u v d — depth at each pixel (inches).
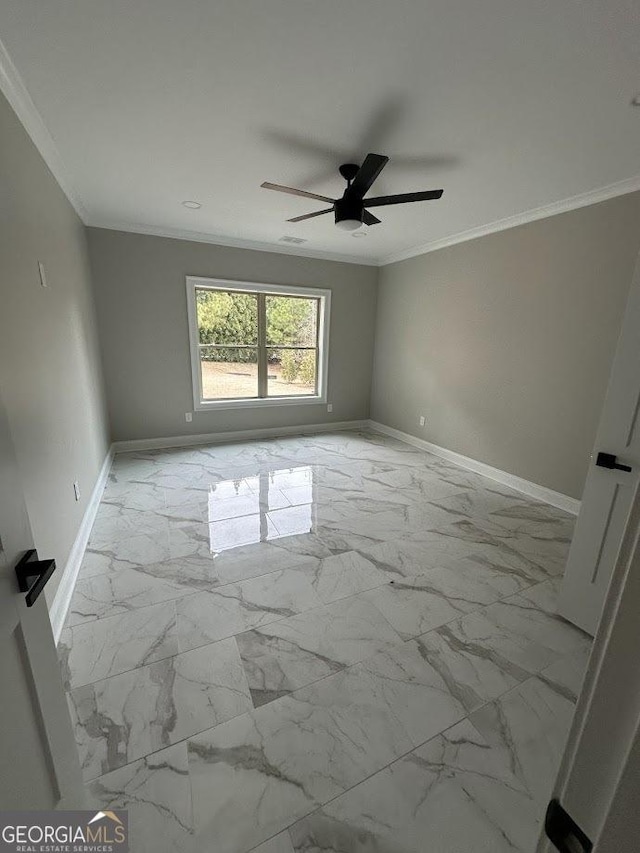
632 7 51.5
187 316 174.6
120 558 92.6
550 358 127.5
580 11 52.4
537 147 87.7
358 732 52.4
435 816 43.5
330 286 202.7
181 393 181.9
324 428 221.6
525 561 94.7
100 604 76.5
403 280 194.9
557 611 75.8
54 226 96.3
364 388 227.3
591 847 13.8
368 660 64.3
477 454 158.2
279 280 189.2
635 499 12.0
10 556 28.9
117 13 54.6
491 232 143.9
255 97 73.2
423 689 59.2
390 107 75.1
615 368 64.4
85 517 103.2
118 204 131.2
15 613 29.1
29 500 64.9
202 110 77.5
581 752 14.6
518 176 102.1
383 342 214.8
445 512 121.6
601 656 13.6
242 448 184.4
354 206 96.8
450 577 87.7
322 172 104.3
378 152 91.7
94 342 146.1
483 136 84.0
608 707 13.3
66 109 77.0
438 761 49.2
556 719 55.2
